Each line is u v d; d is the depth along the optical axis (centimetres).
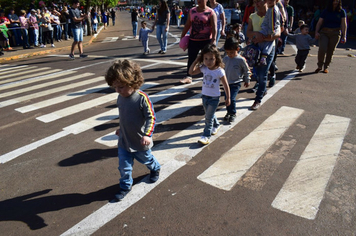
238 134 431
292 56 1030
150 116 280
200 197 297
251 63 491
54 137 447
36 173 352
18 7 2025
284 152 376
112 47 1510
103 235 254
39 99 638
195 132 446
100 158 381
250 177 327
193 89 670
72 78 824
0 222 274
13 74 927
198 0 634
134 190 312
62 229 263
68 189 320
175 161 365
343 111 507
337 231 249
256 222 262
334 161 351
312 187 306
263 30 486
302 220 263
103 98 629
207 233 252
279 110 518
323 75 756
